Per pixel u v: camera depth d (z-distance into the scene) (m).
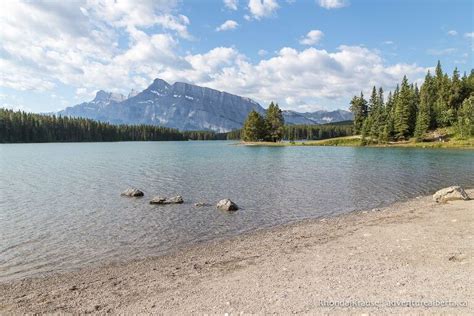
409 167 60.12
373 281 11.91
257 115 172.25
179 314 10.20
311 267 14.09
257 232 21.97
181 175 52.41
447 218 22.23
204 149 135.62
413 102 140.75
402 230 19.75
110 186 42.00
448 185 40.66
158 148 148.50
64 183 44.75
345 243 17.81
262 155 96.69
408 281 11.69
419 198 32.75
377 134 138.12
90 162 76.62
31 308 11.52
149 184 43.41
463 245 15.95
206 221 24.89
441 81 151.38
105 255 17.81
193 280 13.52
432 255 14.67
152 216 26.41
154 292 12.42
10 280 14.55
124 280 14.09
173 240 20.39
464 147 109.50
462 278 11.69
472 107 120.25
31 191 38.50
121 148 149.50
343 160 76.62
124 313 10.66
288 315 9.57
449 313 9.08
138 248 18.95
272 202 31.89
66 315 10.79
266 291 11.62
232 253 17.44
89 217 26.22
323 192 37.09
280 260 15.54
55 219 25.69
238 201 32.34
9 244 19.73
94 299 12.09
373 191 37.50
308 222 24.52
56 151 123.25
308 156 90.81
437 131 133.25
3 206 30.48
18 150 129.62
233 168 62.19
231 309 10.26
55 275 15.05
